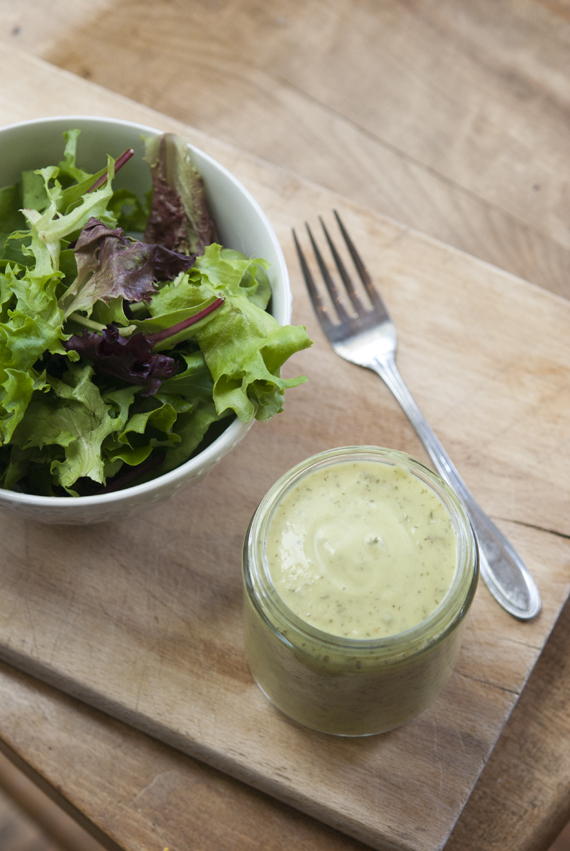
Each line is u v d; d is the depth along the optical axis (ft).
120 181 1.97
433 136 2.42
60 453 1.78
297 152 2.41
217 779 1.86
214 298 1.76
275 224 2.11
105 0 2.49
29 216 1.80
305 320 2.05
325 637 1.67
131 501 1.74
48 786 1.86
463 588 1.70
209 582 1.89
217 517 1.92
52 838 2.12
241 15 2.50
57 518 1.76
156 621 1.87
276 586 1.73
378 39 2.49
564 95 2.46
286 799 1.83
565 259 2.33
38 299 1.74
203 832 1.83
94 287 1.76
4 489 1.75
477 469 1.96
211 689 1.85
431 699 1.81
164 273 1.80
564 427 1.99
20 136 1.90
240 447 1.96
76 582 1.89
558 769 1.88
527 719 1.90
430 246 2.10
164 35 2.49
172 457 1.79
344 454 1.78
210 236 1.93
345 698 1.74
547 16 2.50
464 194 2.38
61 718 1.87
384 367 2.01
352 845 1.84
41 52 2.46
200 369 1.78
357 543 1.74
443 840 1.79
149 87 2.45
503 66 2.48
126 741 1.86
